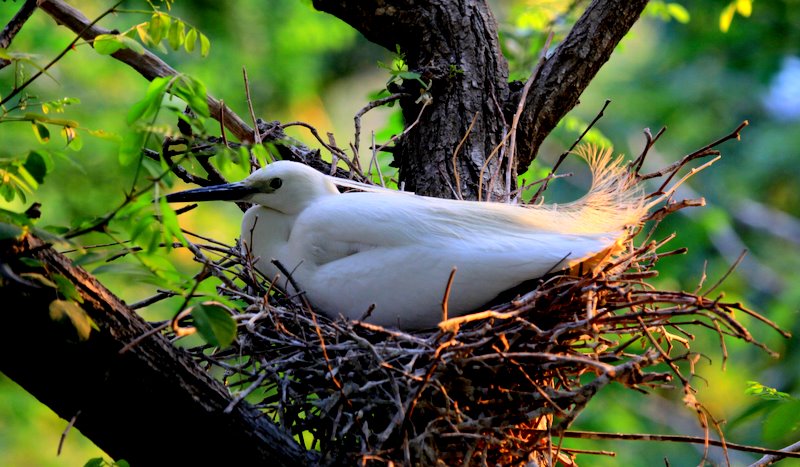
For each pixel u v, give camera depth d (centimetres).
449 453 525
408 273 578
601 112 722
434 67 762
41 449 1230
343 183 677
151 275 447
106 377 475
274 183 646
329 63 1728
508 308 554
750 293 1520
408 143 769
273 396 569
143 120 462
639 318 515
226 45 1417
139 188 514
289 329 581
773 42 1612
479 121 756
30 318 451
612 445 1260
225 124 745
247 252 620
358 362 513
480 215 608
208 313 451
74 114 1284
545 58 804
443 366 496
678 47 1694
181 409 493
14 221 437
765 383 1432
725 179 1652
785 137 1609
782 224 1647
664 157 1672
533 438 527
